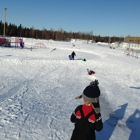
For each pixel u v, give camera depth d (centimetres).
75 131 290
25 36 12538
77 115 289
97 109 278
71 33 13812
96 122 279
